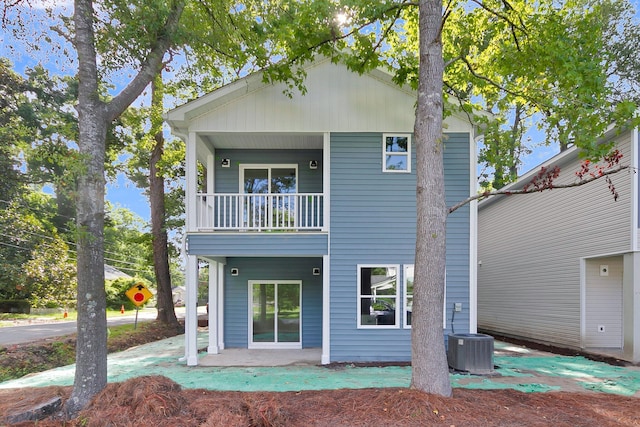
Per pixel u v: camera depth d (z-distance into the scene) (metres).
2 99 18.30
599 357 9.38
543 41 7.11
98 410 4.95
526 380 7.13
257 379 7.15
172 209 17.94
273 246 8.93
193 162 8.99
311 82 9.23
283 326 10.75
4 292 23.92
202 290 40.88
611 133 9.30
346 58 8.02
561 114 6.64
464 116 9.22
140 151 18.25
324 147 9.19
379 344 8.85
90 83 5.75
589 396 6.05
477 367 7.76
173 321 16.02
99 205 5.68
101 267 5.65
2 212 20.58
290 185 10.84
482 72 8.89
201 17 7.80
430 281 5.55
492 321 15.47
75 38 5.75
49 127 5.66
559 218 11.66
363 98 9.22
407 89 9.17
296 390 6.30
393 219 9.11
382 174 9.18
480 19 8.95
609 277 10.60
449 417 4.83
